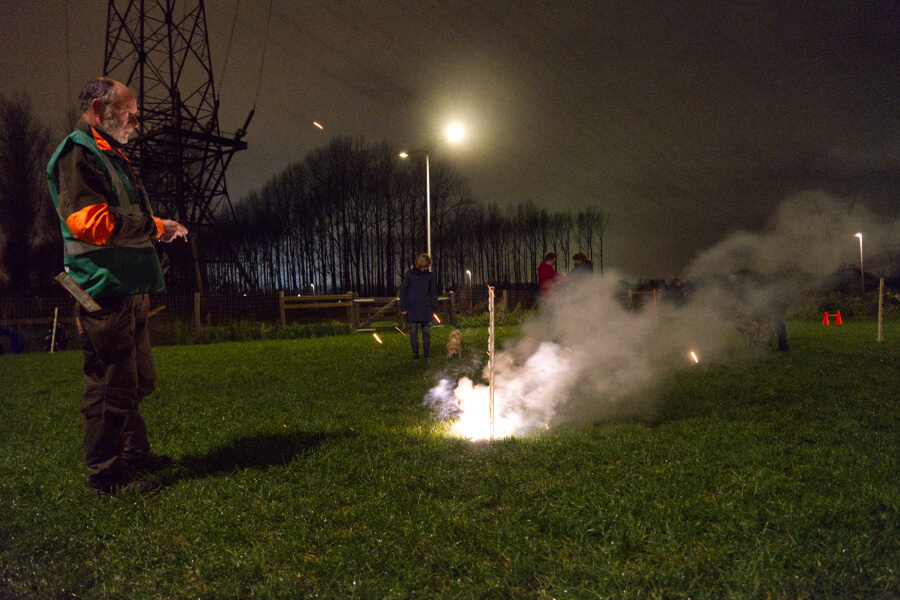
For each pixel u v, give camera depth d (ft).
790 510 8.43
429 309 31.83
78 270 9.28
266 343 52.11
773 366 25.44
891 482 9.67
